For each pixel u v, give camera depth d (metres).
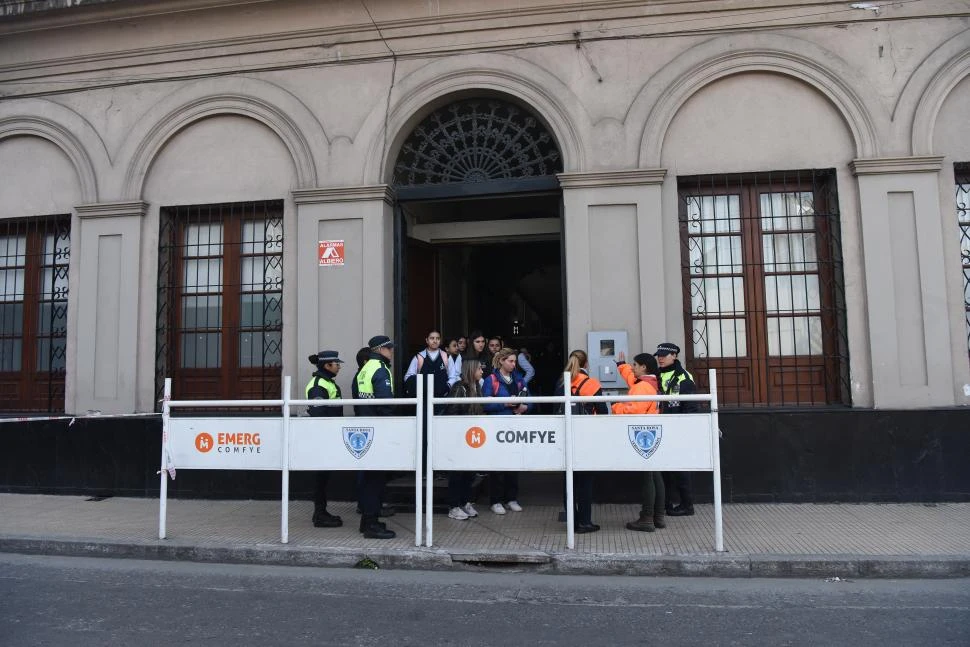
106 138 8.91
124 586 5.33
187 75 8.73
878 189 7.48
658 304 7.57
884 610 4.67
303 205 8.30
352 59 8.37
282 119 8.48
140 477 8.41
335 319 8.12
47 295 9.18
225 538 6.39
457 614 4.66
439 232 9.91
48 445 8.65
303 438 6.16
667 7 7.85
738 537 6.15
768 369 7.77
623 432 5.78
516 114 8.34
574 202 7.81
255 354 8.60
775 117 7.77
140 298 8.64
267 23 8.53
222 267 8.78
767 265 7.89
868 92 7.59
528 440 5.89
